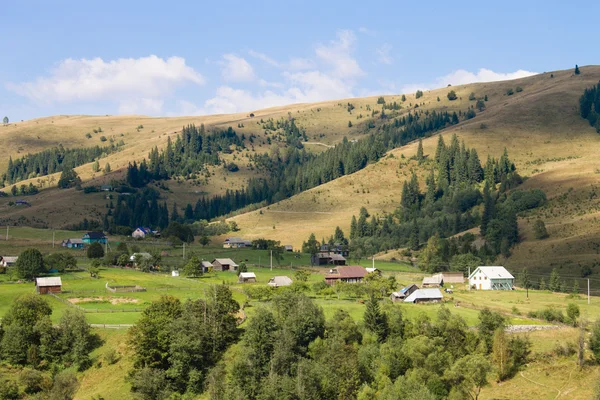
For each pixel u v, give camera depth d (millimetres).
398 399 99312
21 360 124688
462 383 108188
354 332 124562
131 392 113250
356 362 111812
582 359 117562
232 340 127188
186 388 116250
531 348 124125
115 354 123312
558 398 106562
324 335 124500
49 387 115438
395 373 111938
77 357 122812
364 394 102875
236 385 109250
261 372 114000
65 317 129000
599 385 105188
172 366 117812
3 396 112500
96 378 118750
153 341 119375
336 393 107375
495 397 108438
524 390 110188
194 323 123000
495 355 117312
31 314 131875
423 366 112062
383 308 135625
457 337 123188
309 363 113000
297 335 121375
